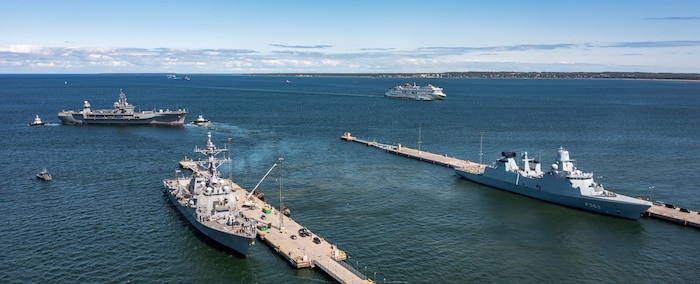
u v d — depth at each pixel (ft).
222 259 286.25
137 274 266.16
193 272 270.26
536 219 360.28
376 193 421.18
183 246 302.86
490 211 377.09
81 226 331.98
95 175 468.75
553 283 260.21
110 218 348.38
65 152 582.35
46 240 306.96
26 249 293.23
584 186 380.99
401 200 402.11
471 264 281.13
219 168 505.25
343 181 460.14
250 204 361.71
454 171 506.07
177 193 374.63
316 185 443.73
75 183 438.40
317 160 554.46
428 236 322.75
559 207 388.78
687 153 594.24
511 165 437.17
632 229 340.18
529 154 595.88
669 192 428.15
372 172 499.51
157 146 628.28
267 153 590.96
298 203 388.98
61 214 354.95
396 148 620.08
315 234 322.55
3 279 256.32
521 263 283.79
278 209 370.73
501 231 334.65
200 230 316.81
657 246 310.45
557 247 308.19
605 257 294.05
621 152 601.62
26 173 473.67
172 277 264.31
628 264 284.41
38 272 265.13
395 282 258.16
